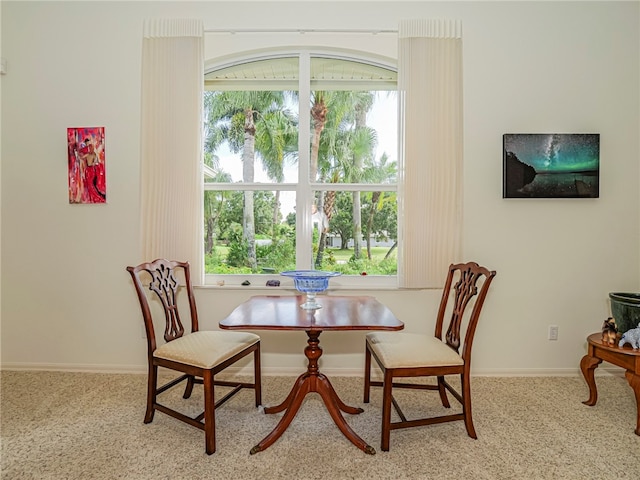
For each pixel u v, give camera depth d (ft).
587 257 8.24
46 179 8.34
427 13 8.16
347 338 8.28
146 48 7.97
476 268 6.09
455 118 7.94
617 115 8.15
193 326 7.13
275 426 6.13
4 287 8.45
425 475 4.97
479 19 8.12
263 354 8.27
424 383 7.91
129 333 8.39
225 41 8.34
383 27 8.19
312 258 8.70
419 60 7.86
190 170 7.99
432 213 7.96
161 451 5.44
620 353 6.17
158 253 8.05
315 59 8.73
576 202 8.21
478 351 8.30
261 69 8.77
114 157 8.27
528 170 8.04
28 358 8.47
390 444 5.64
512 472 5.03
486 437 5.82
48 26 8.23
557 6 8.10
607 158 8.17
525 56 8.13
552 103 8.14
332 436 5.86
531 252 8.23
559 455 5.39
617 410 6.70
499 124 8.15
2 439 5.72
